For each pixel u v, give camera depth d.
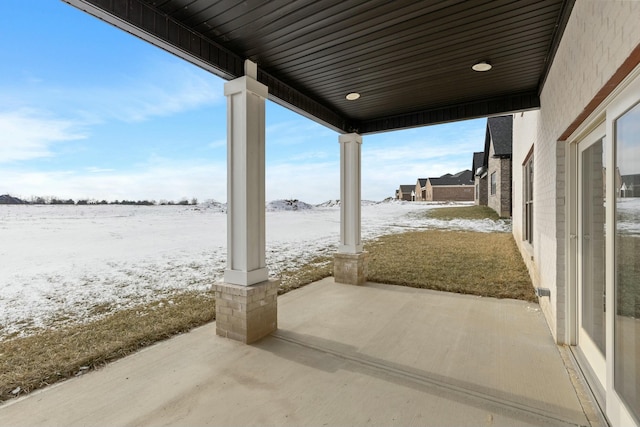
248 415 1.96
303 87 4.17
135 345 2.94
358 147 5.50
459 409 2.01
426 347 2.92
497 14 2.56
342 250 5.46
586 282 2.65
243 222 3.15
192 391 2.22
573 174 2.86
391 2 2.40
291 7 2.46
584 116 2.25
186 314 3.80
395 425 1.87
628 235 1.67
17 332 3.35
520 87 4.18
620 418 1.68
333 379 2.38
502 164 15.11
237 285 3.15
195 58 2.86
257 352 2.83
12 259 7.20
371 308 4.06
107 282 5.45
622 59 1.46
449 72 3.71
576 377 2.36
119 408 2.02
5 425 1.85
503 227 13.40
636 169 1.57
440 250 8.52
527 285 5.00
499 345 2.94
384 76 3.83
